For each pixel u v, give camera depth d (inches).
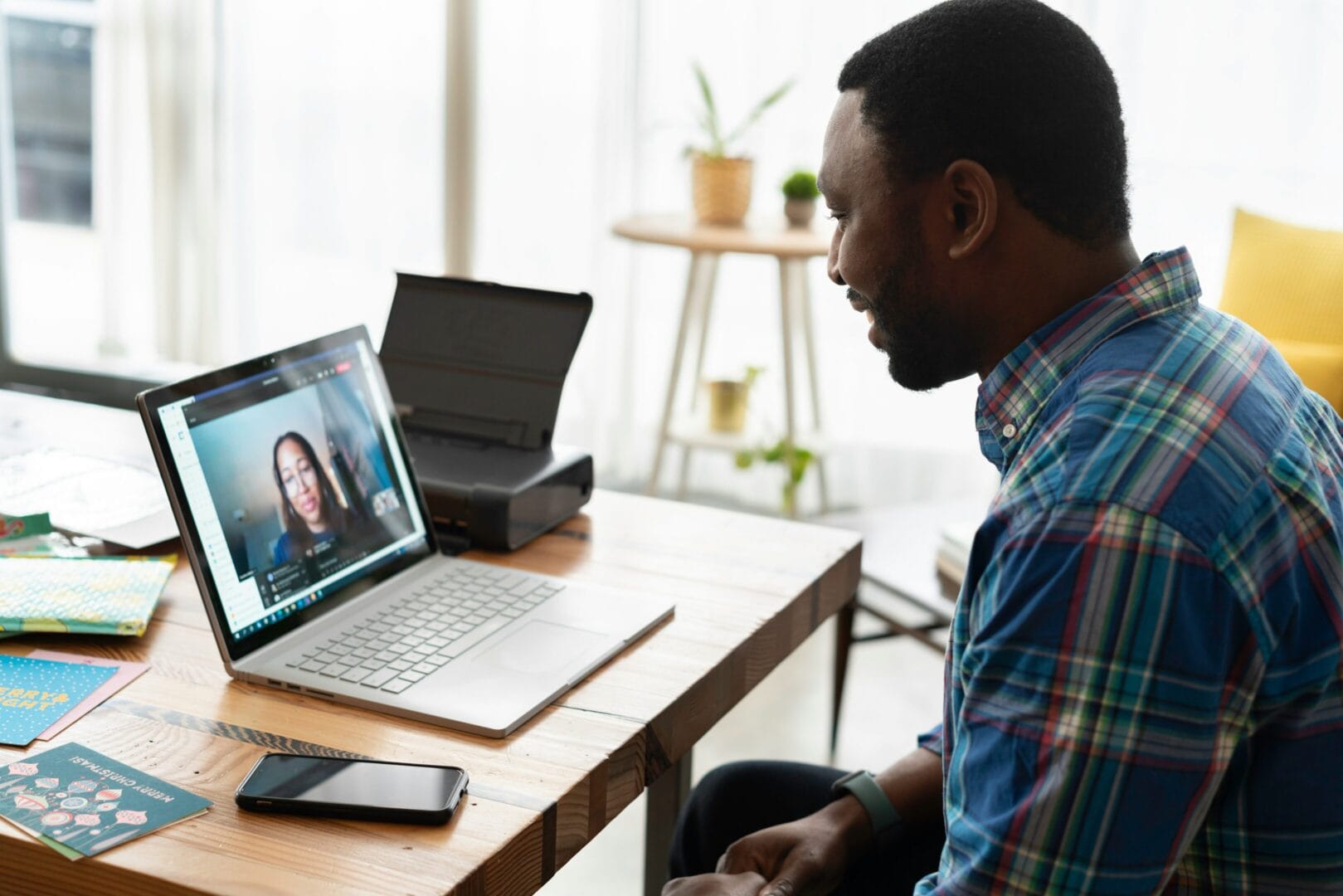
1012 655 30.1
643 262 133.8
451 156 136.9
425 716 37.7
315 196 144.5
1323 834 31.1
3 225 127.5
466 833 32.2
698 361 125.3
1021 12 34.5
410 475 49.2
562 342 54.6
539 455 54.2
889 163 35.2
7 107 155.3
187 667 40.5
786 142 127.0
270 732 36.8
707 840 49.2
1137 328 34.0
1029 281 35.0
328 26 139.4
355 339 48.7
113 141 148.7
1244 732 30.4
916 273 35.8
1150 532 29.0
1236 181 118.8
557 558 50.7
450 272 140.4
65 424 63.8
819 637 111.2
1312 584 30.7
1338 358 92.4
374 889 29.8
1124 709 28.7
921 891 32.8
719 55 126.6
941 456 131.2
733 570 50.5
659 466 122.3
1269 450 31.3
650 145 130.1
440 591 46.3
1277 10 114.5
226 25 141.7
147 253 151.9
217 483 40.7
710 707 42.4
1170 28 116.7
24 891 31.3
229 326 150.4
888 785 44.4
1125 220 35.3
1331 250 99.0
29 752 35.2
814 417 125.3
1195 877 32.1
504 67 133.8
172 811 32.4
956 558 78.8
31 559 46.6
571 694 39.8
